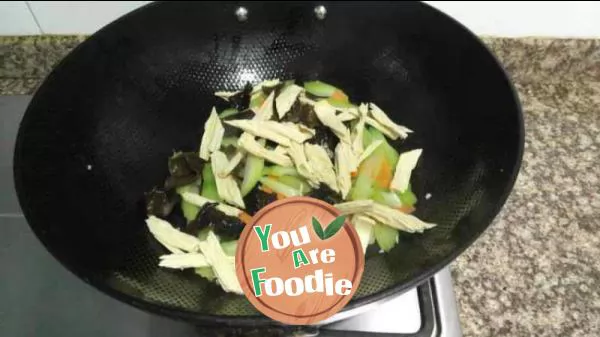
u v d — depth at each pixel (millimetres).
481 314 248
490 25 321
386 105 301
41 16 317
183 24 289
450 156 268
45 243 199
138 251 248
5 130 319
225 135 293
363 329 234
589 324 245
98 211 248
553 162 306
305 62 313
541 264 265
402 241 246
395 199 267
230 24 297
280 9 293
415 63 291
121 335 237
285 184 281
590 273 261
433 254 225
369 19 291
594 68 342
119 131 276
